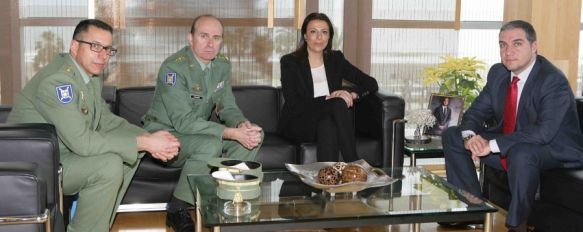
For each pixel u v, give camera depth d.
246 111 4.00
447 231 3.38
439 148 3.63
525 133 3.12
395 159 3.79
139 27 4.58
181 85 3.36
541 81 3.19
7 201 1.94
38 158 2.40
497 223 3.57
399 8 4.91
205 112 3.50
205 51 3.38
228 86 3.66
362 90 3.88
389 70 4.97
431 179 2.96
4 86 4.44
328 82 3.92
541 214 3.13
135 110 3.81
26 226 1.98
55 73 2.72
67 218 2.93
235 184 2.58
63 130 2.69
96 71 2.82
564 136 3.22
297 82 3.85
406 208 2.49
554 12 4.79
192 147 3.28
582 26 5.16
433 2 4.93
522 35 3.21
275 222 2.33
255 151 3.44
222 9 4.68
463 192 2.74
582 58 5.15
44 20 4.46
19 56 4.45
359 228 3.44
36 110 2.79
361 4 4.86
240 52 4.75
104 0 4.46
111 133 3.04
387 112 3.75
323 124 3.53
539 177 3.08
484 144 3.15
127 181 3.09
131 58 4.60
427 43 4.97
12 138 2.38
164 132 2.97
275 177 2.96
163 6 4.60
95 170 2.72
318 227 2.38
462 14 5.08
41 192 1.99
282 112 3.89
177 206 3.27
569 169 3.11
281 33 4.79
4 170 1.97
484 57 5.14
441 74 4.07
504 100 3.41
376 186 2.76
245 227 2.33
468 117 3.54
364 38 4.90
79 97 2.78
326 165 3.00
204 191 2.70
